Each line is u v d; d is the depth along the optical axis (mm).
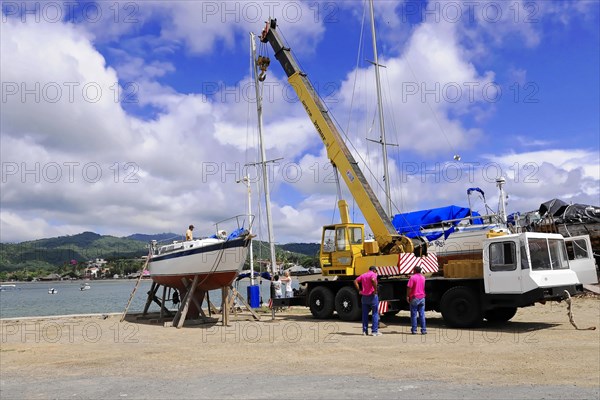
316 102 17984
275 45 19031
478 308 13578
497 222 16688
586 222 24281
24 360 9766
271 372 8289
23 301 52844
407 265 15273
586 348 10273
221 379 7730
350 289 16297
